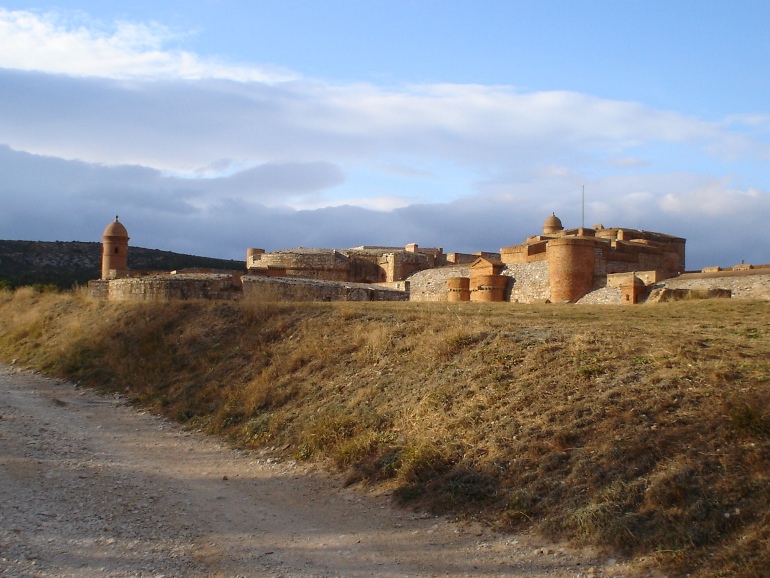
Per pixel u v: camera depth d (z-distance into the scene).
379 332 16.78
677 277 33.50
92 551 8.05
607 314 19.92
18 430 14.38
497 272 39.38
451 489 9.43
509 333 14.60
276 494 10.69
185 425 15.66
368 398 13.71
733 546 6.83
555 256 35.44
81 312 26.98
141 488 10.90
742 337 13.14
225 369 18.09
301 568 7.69
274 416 14.47
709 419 8.93
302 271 48.56
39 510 9.38
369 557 7.95
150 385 18.70
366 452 11.41
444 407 11.95
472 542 8.12
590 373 11.40
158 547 8.32
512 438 10.11
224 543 8.50
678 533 7.23
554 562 7.39
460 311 21.11
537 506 8.51
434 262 51.88
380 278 50.75
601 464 8.73
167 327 22.33
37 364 23.11
